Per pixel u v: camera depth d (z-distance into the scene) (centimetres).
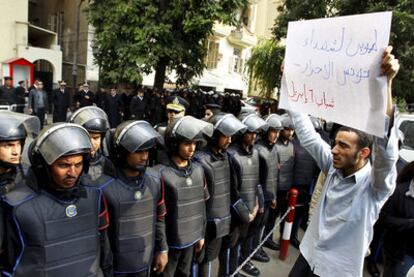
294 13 869
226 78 2306
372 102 159
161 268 244
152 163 276
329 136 486
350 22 170
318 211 210
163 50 966
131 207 215
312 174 444
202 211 272
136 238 217
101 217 197
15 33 1318
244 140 329
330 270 195
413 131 565
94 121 252
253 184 335
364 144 187
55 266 169
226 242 328
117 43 973
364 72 162
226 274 335
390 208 263
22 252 165
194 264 289
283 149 417
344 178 197
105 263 201
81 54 1691
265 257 397
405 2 710
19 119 207
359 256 189
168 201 253
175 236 254
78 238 178
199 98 1333
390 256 265
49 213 170
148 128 220
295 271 220
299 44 199
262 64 1363
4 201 167
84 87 1078
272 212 422
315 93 190
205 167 288
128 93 1162
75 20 1762
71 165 170
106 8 995
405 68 758
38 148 167
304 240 218
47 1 2073
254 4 2431
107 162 224
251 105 1642
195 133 245
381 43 155
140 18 946
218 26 2083
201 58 1116
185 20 953
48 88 1400
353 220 189
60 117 1035
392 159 164
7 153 200
